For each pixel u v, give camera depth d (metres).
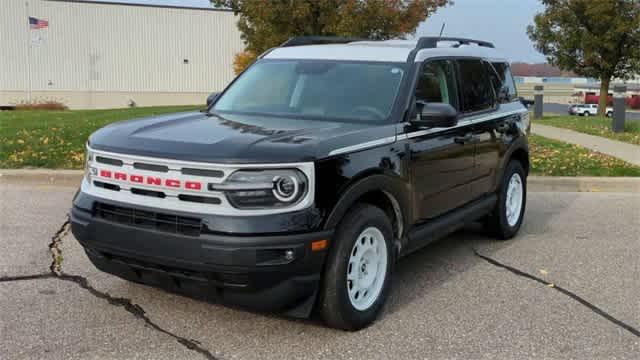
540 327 4.67
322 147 4.16
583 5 26.84
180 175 4.01
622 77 28.28
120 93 53.91
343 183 4.20
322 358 4.09
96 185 4.41
